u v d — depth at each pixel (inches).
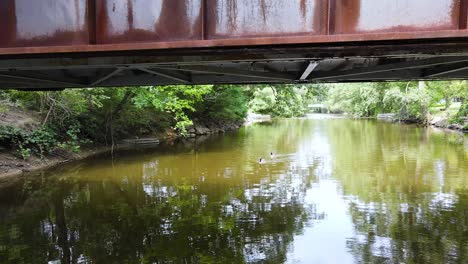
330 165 650.8
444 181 518.6
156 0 172.6
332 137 1122.7
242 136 1182.3
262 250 298.4
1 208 413.4
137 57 182.5
